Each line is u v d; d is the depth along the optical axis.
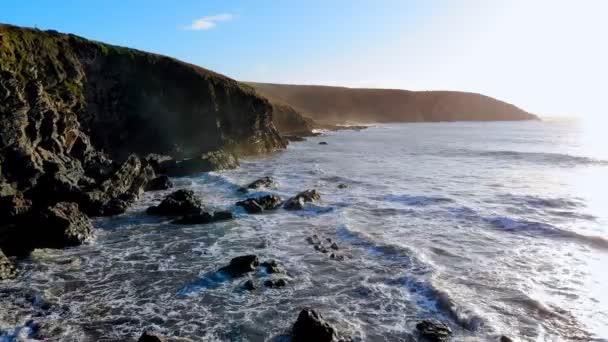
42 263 18.53
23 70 32.88
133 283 16.64
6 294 15.42
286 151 70.50
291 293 15.73
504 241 21.64
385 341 12.50
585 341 12.44
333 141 92.88
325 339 12.22
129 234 23.08
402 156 62.69
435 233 23.09
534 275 17.22
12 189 25.80
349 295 15.53
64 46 44.09
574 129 139.62
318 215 26.95
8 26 39.03
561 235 22.25
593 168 48.62
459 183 38.72
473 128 150.88
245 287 16.14
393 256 19.28
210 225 24.78
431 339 12.52
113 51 50.31
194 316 14.06
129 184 32.25
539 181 39.72
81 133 38.94
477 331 12.93
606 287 16.14
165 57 56.31
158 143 52.62
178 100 54.22
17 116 27.30
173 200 27.50
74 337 12.64
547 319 13.68
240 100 62.03
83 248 20.72
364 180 40.41
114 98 49.00
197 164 43.88
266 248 20.77
